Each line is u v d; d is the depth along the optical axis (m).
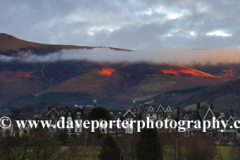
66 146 156.62
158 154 109.25
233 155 140.50
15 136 101.94
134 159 127.69
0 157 98.44
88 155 132.75
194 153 128.00
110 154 114.88
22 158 100.00
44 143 105.56
